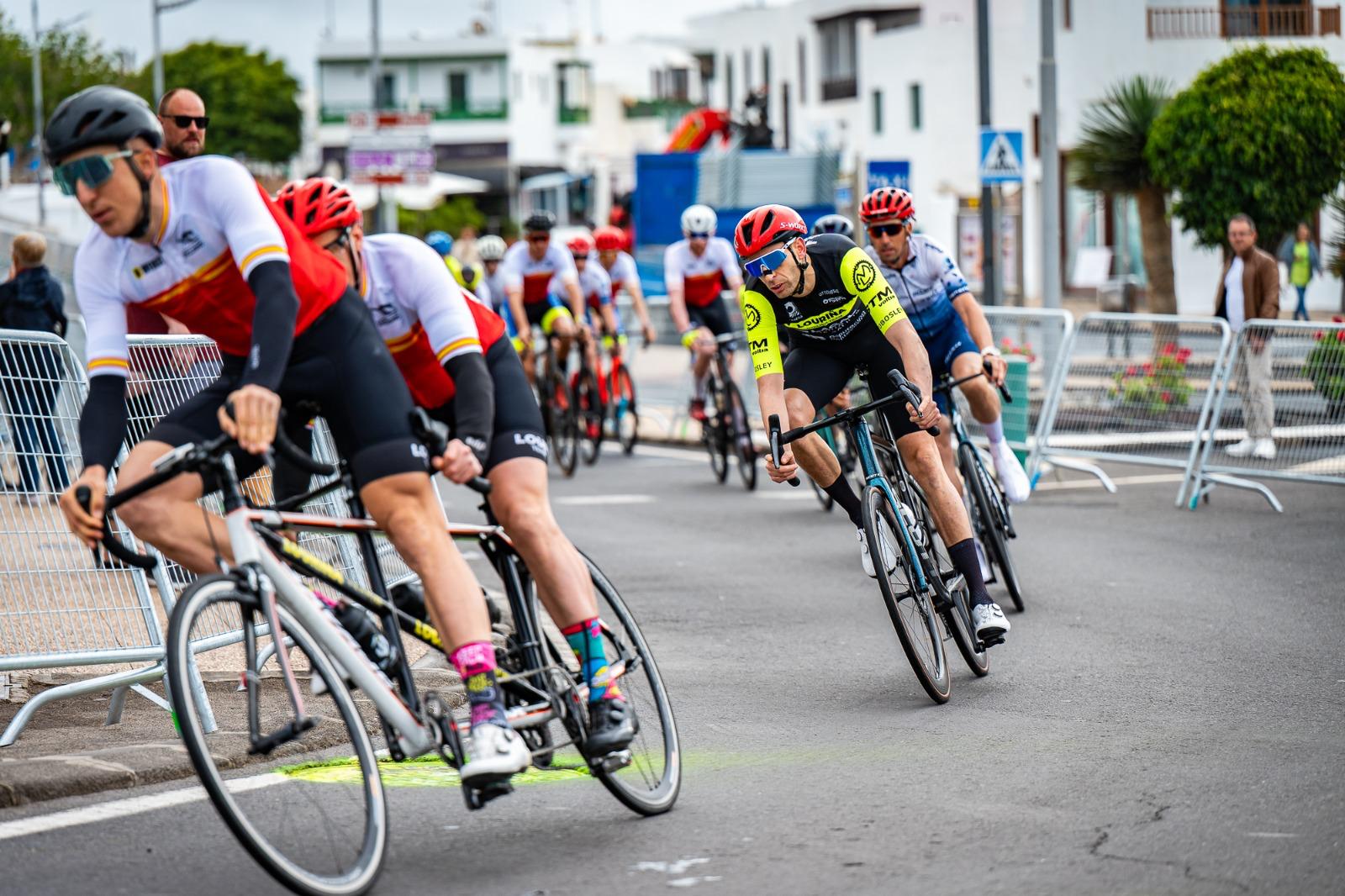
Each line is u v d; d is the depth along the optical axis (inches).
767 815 218.2
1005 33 1895.9
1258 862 192.7
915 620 286.7
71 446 273.3
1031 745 253.1
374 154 1054.4
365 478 198.4
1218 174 878.4
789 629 358.9
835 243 303.9
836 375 313.9
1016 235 1665.8
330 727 251.3
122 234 196.1
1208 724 265.3
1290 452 525.7
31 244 569.6
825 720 275.3
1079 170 949.8
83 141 190.4
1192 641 333.4
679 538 491.2
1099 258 1525.6
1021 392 578.9
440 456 195.8
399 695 198.2
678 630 360.5
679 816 219.1
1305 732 258.4
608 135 4429.1
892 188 362.3
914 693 295.1
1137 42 1643.7
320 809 189.9
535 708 209.8
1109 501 552.7
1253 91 868.6
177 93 343.0
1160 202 937.5
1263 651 322.7
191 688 176.7
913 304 366.0
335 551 209.5
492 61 3981.3
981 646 308.3
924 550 297.0
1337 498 550.3
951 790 227.5
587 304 764.0
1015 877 189.2
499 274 721.0
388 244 216.4
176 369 291.1
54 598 267.3
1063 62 1695.4
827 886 187.8
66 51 2416.3
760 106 1565.0
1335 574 409.1
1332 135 867.4
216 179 196.5
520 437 217.0
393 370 202.4
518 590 217.9
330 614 194.9
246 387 182.4
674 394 885.8
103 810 218.8
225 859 199.8
